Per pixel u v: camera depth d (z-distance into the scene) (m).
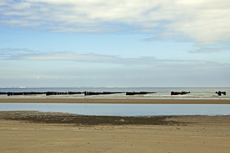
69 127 15.05
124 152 8.14
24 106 37.78
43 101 49.16
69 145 9.17
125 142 9.81
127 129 14.27
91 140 10.22
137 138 10.79
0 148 8.60
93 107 36.03
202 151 8.34
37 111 28.31
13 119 20.41
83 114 26.52
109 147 8.88
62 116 22.75
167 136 11.42
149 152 8.16
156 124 17.78
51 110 31.28
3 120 19.58
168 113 27.45
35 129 13.71
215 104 41.91
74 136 11.20
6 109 32.78
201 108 34.12
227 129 14.81
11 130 13.14
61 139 10.41
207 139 10.67
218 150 8.51
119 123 18.12
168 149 8.61
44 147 8.80
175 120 20.33
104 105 39.97
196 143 9.70
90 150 8.38
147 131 13.34
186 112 28.62
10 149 8.46
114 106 37.72
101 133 12.27
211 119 20.95
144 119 20.83
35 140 10.13
